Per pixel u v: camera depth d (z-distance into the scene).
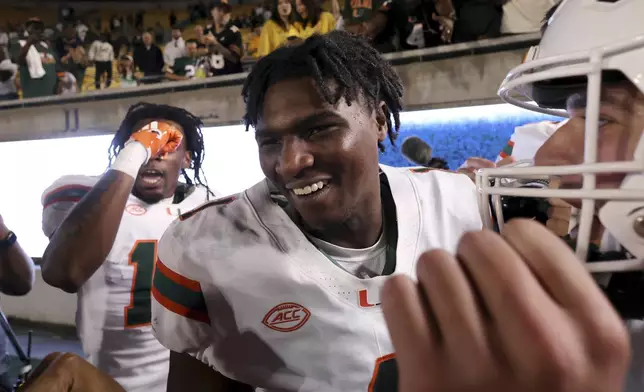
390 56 2.87
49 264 0.92
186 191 1.35
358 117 0.56
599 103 0.42
